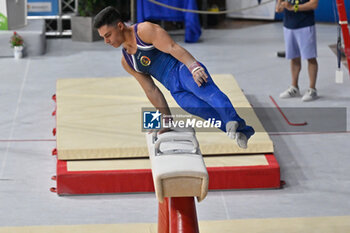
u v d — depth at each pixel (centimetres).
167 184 595
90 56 2050
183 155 624
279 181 1105
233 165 1102
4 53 2011
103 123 1255
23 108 1541
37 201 1073
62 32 2308
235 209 1041
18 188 1122
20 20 2058
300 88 1695
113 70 1889
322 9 2527
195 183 598
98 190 1085
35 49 2028
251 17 2628
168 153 629
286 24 1538
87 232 877
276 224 895
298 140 1338
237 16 2656
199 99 646
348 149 1287
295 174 1178
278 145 1312
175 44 634
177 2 2173
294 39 1545
